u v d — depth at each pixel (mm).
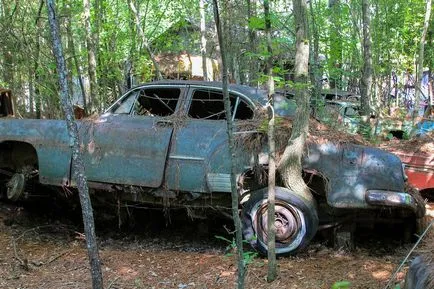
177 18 13453
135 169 5066
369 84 8258
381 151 4766
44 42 9875
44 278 4281
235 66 10180
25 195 5891
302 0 4379
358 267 4383
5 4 9656
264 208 4723
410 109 13141
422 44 11484
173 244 5379
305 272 4293
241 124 4941
